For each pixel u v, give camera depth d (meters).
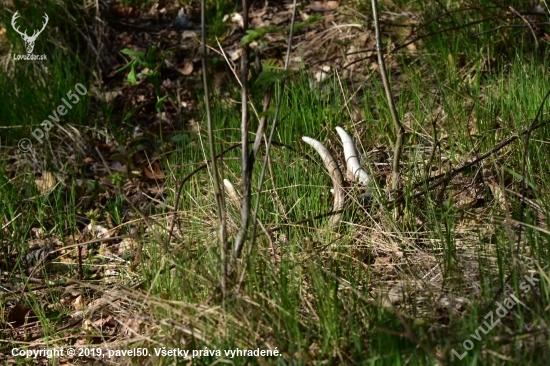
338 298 4.60
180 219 5.92
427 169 5.83
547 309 4.23
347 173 5.96
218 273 4.76
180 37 9.19
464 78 7.49
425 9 8.05
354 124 6.63
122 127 8.05
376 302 4.36
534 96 6.44
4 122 7.93
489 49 7.64
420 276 4.94
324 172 6.07
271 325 4.38
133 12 9.51
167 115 8.15
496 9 7.67
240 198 5.62
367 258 5.25
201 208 5.79
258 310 4.44
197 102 8.26
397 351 3.84
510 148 6.11
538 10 7.77
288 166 6.20
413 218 5.51
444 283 4.73
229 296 4.51
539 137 6.04
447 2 8.02
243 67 4.53
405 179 6.06
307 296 4.71
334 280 4.71
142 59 7.15
